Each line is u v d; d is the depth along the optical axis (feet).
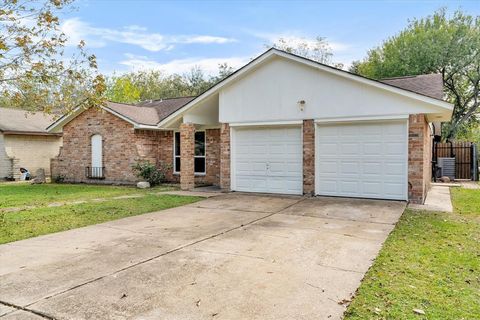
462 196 39.04
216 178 50.72
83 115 58.13
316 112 35.68
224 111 41.06
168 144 55.62
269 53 36.88
